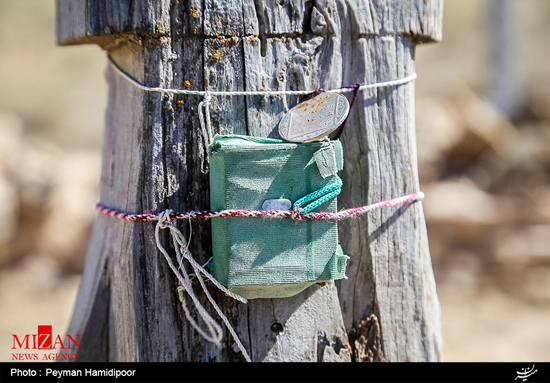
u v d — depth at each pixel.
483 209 6.49
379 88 1.62
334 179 1.43
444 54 13.88
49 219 5.98
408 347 1.71
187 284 1.49
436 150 7.14
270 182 1.40
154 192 1.52
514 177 7.26
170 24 1.49
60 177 6.30
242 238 1.40
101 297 1.79
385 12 1.61
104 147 1.90
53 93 11.33
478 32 13.98
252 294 1.47
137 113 1.56
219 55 1.50
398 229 1.68
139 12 1.46
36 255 5.96
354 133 1.61
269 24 1.51
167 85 1.50
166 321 1.55
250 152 1.38
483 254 6.25
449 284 5.96
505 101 10.14
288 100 1.54
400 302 1.70
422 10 1.66
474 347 4.68
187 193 1.53
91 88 11.77
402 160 1.67
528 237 6.33
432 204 6.49
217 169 1.42
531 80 12.00
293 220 1.41
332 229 1.45
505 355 4.49
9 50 12.36
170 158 1.52
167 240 1.53
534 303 5.59
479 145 7.39
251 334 1.58
